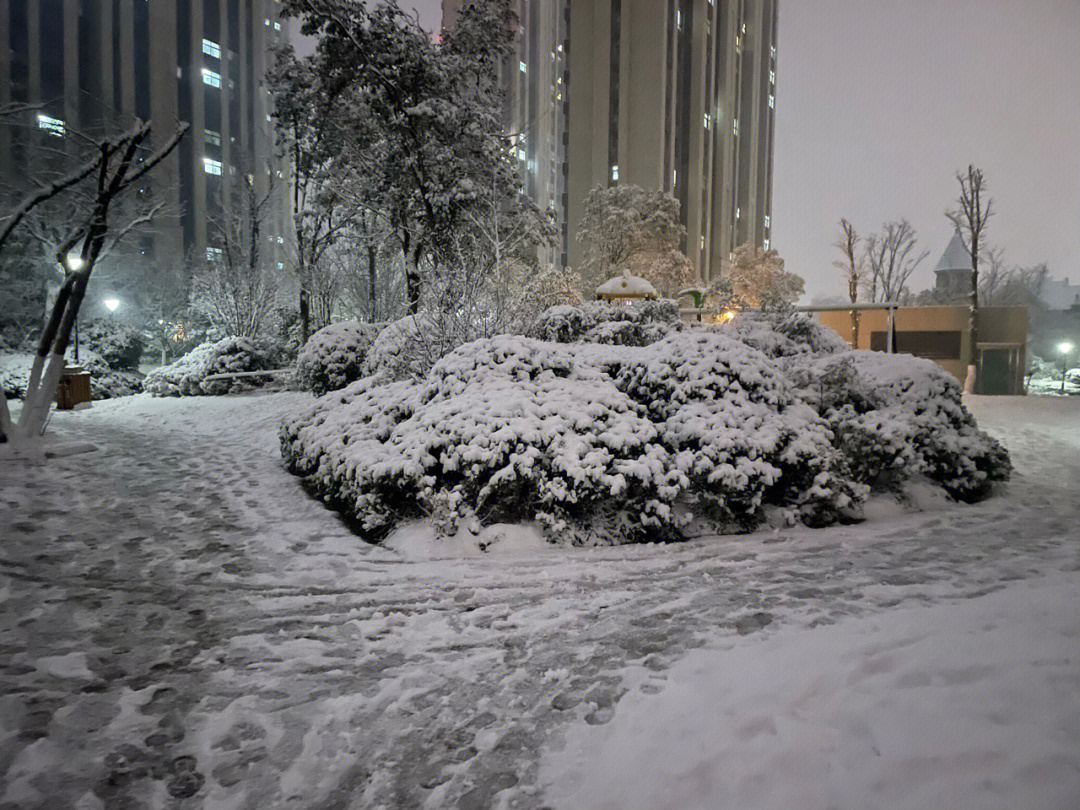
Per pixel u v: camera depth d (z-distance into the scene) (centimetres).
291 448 879
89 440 1047
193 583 476
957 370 3222
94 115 5306
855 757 222
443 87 1855
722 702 281
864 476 748
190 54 6241
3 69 4925
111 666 345
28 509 631
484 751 271
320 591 470
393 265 2158
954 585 445
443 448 609
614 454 620
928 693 255
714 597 441
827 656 311
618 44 7194
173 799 243
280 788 251
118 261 2966
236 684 331
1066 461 980
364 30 1777
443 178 1819
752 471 620
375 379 949
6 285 2486
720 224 8400
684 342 754
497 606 440
